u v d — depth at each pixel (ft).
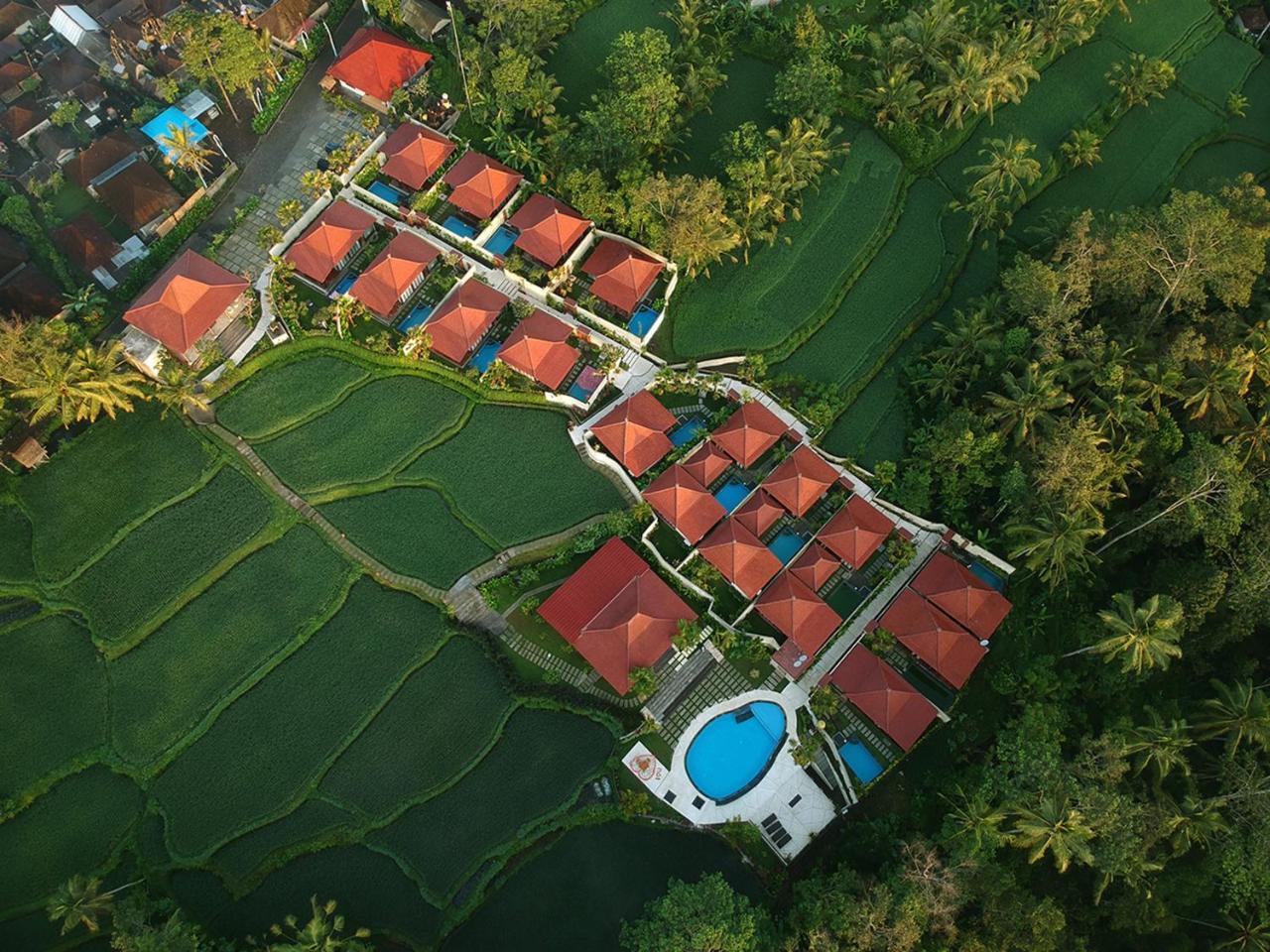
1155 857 205.36
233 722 224.33
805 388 267.39
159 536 241.76
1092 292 257.96
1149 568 244.22
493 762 223.71
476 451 257.96
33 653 228.02
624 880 213.66
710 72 296.92
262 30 306.96
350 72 297.53
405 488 252.83
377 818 217.36
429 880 212.02
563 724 227.81
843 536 239.30
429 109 303.07
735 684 231.71
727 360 269.03
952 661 228.63
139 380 246.88
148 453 250.57
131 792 216.54
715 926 182.80
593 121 272.92
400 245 270.87
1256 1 345.51
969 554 248.93
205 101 300.40
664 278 279.08
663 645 227.20
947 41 301.84
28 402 247.70
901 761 226.17
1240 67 337.11
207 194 284.61
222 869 210.59
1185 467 224.53
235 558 241.14
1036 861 209.87
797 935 190.19
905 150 302.86
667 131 289.12
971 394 259.60
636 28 321.11
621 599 229.25
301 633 233.55
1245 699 206.49
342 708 226.99
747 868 215.31
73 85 307.58
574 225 274.77
